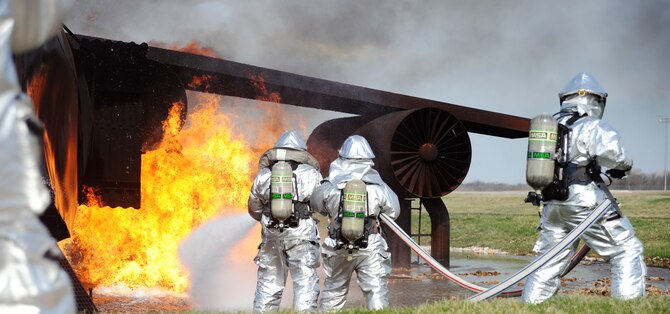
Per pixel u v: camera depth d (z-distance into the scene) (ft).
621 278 24.70
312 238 26.45
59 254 6.19
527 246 83.87
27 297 5.65
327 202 25.20
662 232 86.02
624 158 24.49
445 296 42.32
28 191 5.74
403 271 58.59
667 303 23.35
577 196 24.75
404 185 57.82
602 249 25.30
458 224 104.17
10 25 5.80
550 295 25.43
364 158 25.40
